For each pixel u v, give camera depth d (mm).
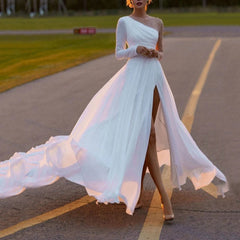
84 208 5625
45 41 36312
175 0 145500
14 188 5527
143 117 5184
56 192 6168
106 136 5215
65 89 14430
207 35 38094
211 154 7695
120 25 5406
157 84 5332
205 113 10695
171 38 35219
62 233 4988
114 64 20438
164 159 5891
